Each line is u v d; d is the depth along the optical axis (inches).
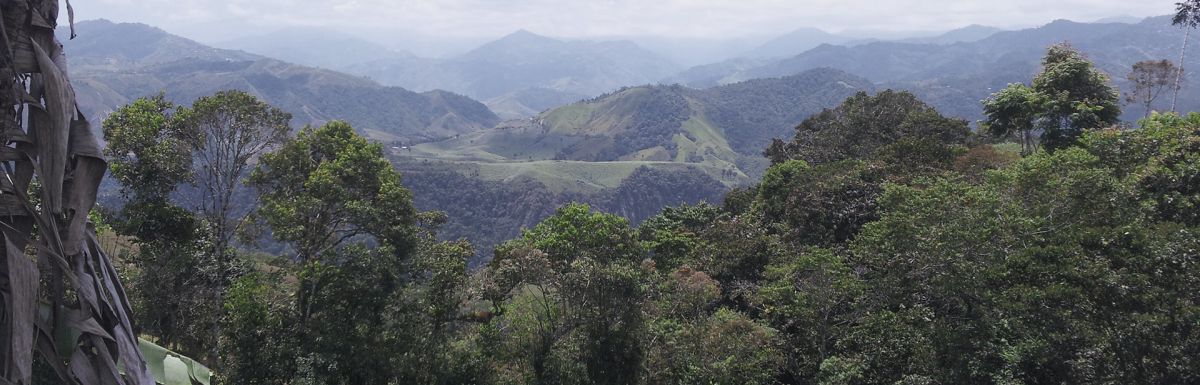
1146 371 523.8
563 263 851.4
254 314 685.9
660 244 1291.8
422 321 796.0
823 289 807.1
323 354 695.7
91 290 184.1
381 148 874.8
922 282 707.4
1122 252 615.2
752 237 1194.6
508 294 889.5
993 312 657.6
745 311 1085.8
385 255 745.0
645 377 837.8
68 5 187.2
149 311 834.8
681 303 901.8
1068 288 575.5
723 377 783.1
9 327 162.9
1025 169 851.4
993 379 599.8
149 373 205.3
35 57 172.4
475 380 809.5
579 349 817.5
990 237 679.7
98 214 837.2
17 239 172.2
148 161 792.9
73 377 176.7
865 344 737.0
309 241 791.7
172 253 856.3
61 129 174.1
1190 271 557.3
